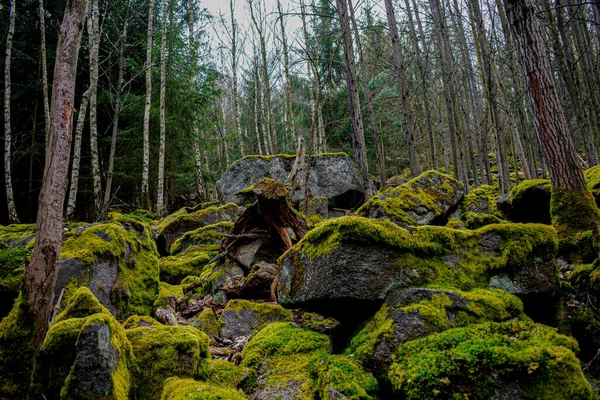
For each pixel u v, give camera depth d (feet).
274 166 39.88
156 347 9.39
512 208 23.21
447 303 9.84
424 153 77.97
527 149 53.26
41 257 9.46
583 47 38.83
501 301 10.15
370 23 54.19
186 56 54.90
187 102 53.36
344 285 10.88
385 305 10.39
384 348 9.01
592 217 15.89
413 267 11.21
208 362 9.76
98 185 34.22
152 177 57.11
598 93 37.27
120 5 49.80
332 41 52.11
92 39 34.37
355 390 7.81
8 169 37.42
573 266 14.66
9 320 9.70
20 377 9.00
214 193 82.43
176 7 63.77
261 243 19.90
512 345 7.67
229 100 111.14
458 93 47.73
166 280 22.13
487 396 7.02
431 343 8.40
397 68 35.55
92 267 13.98
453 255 11.79
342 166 38.65
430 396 7.30
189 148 59.88
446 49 47.60
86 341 7.72
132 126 51.57
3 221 51.03
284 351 10.19
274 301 15.58
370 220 11.69
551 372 6.91
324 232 12.03
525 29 17.72
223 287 17.10
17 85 50.57
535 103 17.72
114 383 7.66
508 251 11.43
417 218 23.39
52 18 51.24
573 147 17.16
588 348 10.05
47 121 36.11
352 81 33.47
